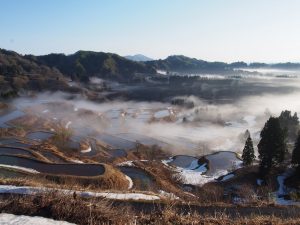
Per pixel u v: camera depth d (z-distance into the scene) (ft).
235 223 32.96
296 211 49.90
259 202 55.16
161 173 169.58
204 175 200.23
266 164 170.19
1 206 29.12
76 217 28.55
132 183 127.34
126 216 30.76
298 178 155.43
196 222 32.07
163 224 31.07
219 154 265.54
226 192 121.60
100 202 32.24
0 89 574.97
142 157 297.53
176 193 107.04
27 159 137.08
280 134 170.91
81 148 276.41
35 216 27.73
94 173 119.75
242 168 190.80
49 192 32.22
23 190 49.37
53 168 125.90
